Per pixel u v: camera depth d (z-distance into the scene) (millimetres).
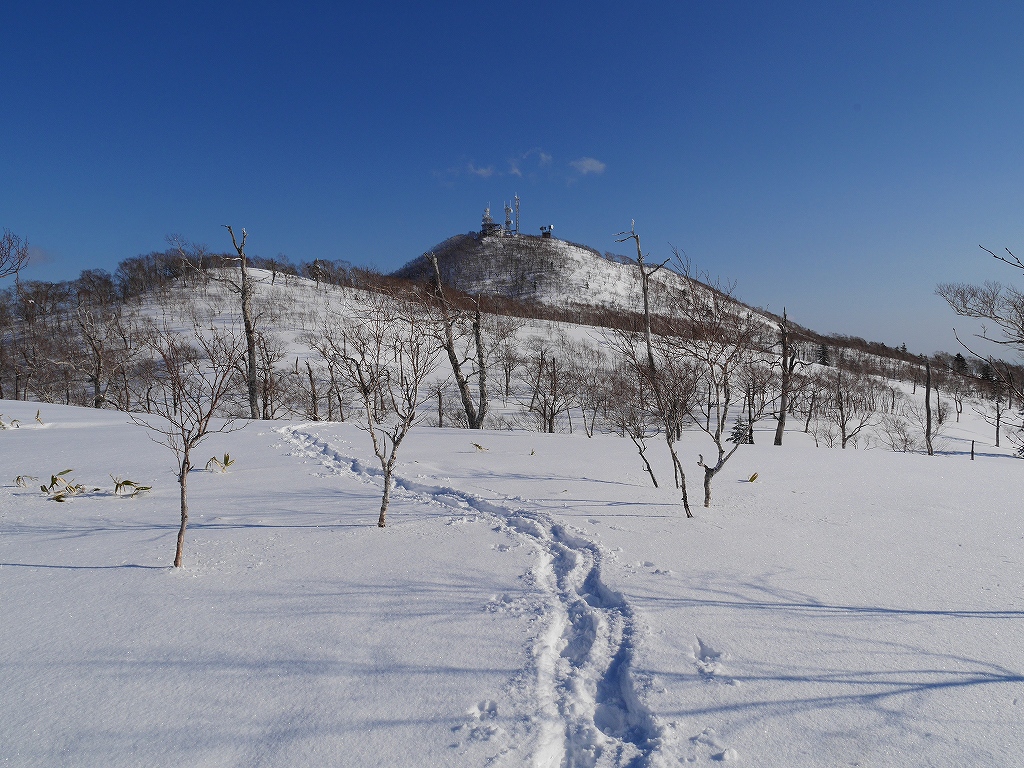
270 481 7309
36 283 33375
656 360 10484
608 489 6773
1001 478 7816
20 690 2600
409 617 3371
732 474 7941
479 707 2518
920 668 2799
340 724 2373
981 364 11023
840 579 3941
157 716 2416
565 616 3475
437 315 16250
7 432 11500
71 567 4176
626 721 2543
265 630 3193
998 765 2125
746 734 2324
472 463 8469
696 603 3541
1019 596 3648
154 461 8578
